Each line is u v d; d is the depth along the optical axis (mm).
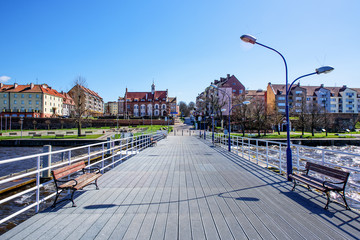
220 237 3504
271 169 9539
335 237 3514
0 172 15672
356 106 78688
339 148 33625
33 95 73125
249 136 39438
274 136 40219
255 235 3566
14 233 3607
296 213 4477
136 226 3893
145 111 94000
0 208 8141
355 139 36969
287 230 3744
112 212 4527
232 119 52500
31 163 19172
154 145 21078
